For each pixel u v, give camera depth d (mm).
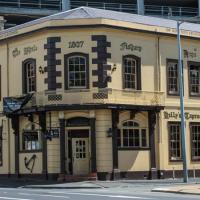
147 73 41250
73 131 39312
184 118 39406
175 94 42625
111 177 38531
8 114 41906
